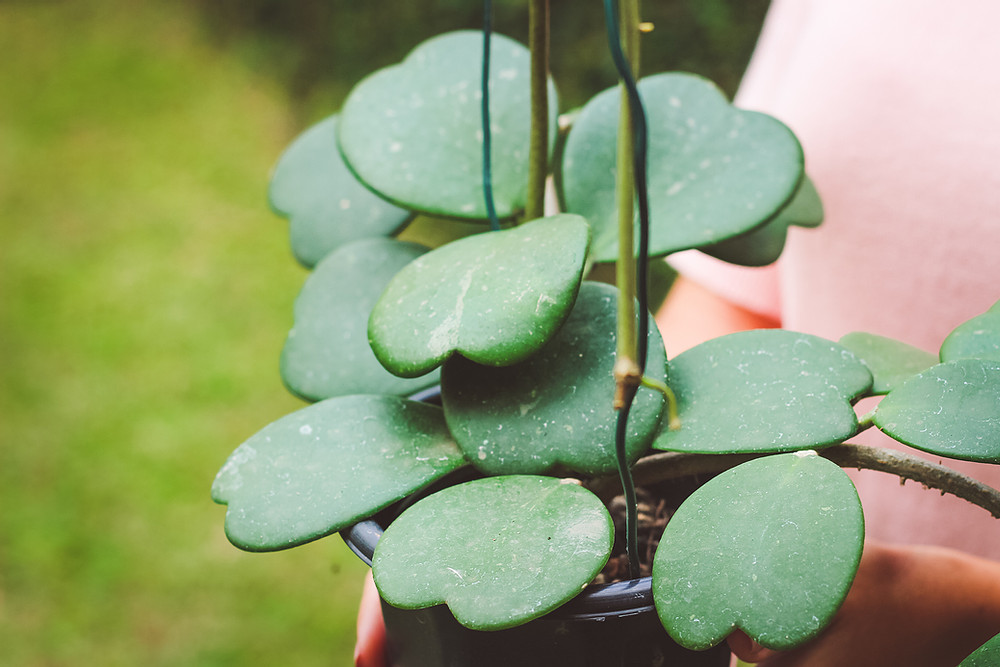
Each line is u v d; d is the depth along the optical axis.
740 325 0.92
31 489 1.91
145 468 1.94
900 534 0.81
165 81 3.33
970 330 0.61
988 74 0.76
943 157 0.77
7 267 2.55
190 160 2.92
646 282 0.55
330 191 0.70
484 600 0.55
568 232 0.58
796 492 0.56
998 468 0.77
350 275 0.66
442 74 0.66
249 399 2.08
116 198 2.79
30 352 2.26
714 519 0.57
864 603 0.62
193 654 1.60
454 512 0.58
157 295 2.40
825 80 0.81
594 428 0.58
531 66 0.59
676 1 2.65
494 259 0.59
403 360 0.58
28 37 3.68
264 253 2.52
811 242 0.83
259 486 0.60
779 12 0.94
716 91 0.65
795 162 0.62
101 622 1.66
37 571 1.75
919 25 0.78
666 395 0.58
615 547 0.64
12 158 3.02
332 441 0.61
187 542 1.79
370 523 0.59
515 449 0.59
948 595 0.63
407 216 0.68
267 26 3.41
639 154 0.54
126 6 3.76
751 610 0.55
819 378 0.59
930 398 0.58
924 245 0.78
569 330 0.60
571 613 0.56
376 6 3.16
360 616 0.66
